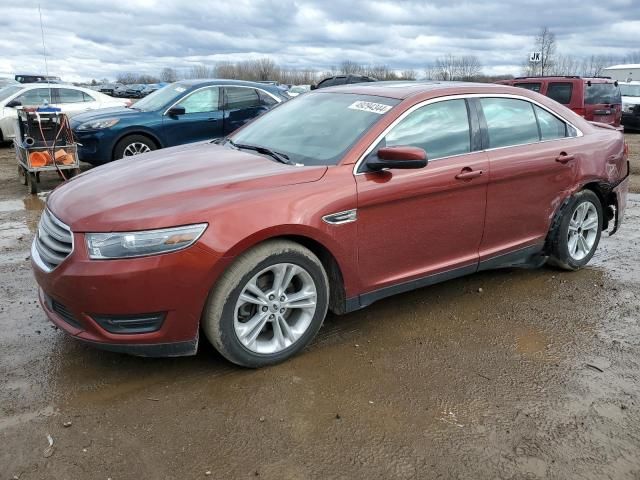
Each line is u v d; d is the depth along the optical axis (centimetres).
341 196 345
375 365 349
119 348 307
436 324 408
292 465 261
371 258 369
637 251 590
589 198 503
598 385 333
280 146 404
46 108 844
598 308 442
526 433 288
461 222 411
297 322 352
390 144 377
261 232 314
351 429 287
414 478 255
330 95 453
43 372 332
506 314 427
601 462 268
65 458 261
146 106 993
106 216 302
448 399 315
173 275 298
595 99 1432
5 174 1021
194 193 319
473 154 415
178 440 275
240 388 320
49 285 312
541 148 456
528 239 466
